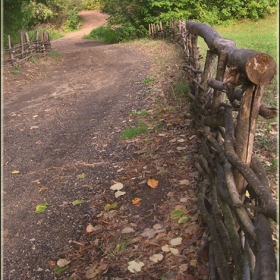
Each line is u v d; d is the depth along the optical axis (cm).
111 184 414
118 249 315
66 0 2998
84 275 296
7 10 1320
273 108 249
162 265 291
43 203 398
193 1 1745
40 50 1238
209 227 283
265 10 1802
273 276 170
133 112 621
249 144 261
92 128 589
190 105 540
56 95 820
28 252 331
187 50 741
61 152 516
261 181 241
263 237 190
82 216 369
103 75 971
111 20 1859
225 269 242
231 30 1661
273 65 236
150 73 893
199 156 388
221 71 315
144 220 346
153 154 459
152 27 1691
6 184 447
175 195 371
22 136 591
